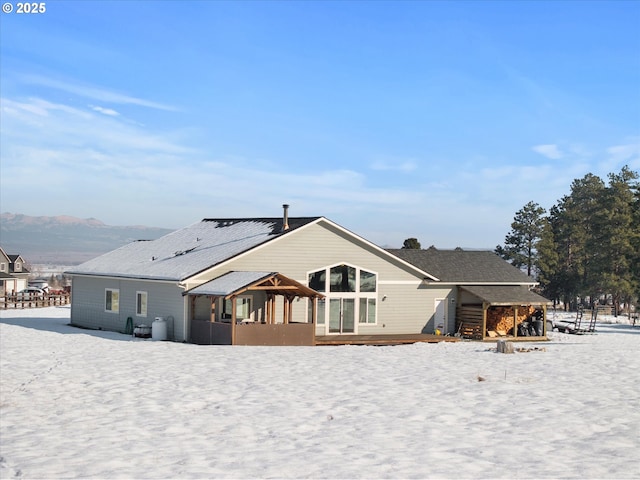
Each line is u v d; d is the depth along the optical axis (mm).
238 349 24688
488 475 9383
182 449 10734
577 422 12969
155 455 10352
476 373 19188
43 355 22359
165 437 11547
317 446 10953
